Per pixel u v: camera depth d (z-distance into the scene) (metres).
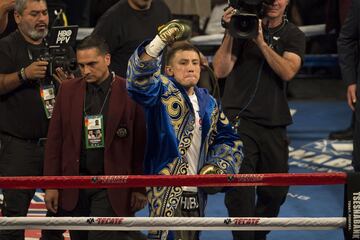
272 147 11.45
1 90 10.75
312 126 20.59
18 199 10.74
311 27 22.45
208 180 8.21
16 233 10.69
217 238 13.02
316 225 8.37
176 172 9.06
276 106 11.41
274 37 11.44
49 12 16.12
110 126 9.88
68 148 10.02
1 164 10.96
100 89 10.03
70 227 8.52
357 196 8.23
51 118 10.12
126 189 9.92
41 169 11.08
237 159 9.48
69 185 8.22
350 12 11.74
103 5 18.45
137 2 12.14
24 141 10.92
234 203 11.22
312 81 24.48
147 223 8.45
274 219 8.41
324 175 8.22
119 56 12.34
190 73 9.04
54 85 10.88
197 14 19.27
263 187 11.64
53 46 10.80
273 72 11.37
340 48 11.92
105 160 9.91
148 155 9.22
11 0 11.65
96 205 9.96
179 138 9.07
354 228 8.30
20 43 11.00
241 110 11.39
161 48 8.36
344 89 24.25
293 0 23.12
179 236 9.32
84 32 19.56
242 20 9.84
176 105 9.02
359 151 11.50
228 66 11.16
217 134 9.54
